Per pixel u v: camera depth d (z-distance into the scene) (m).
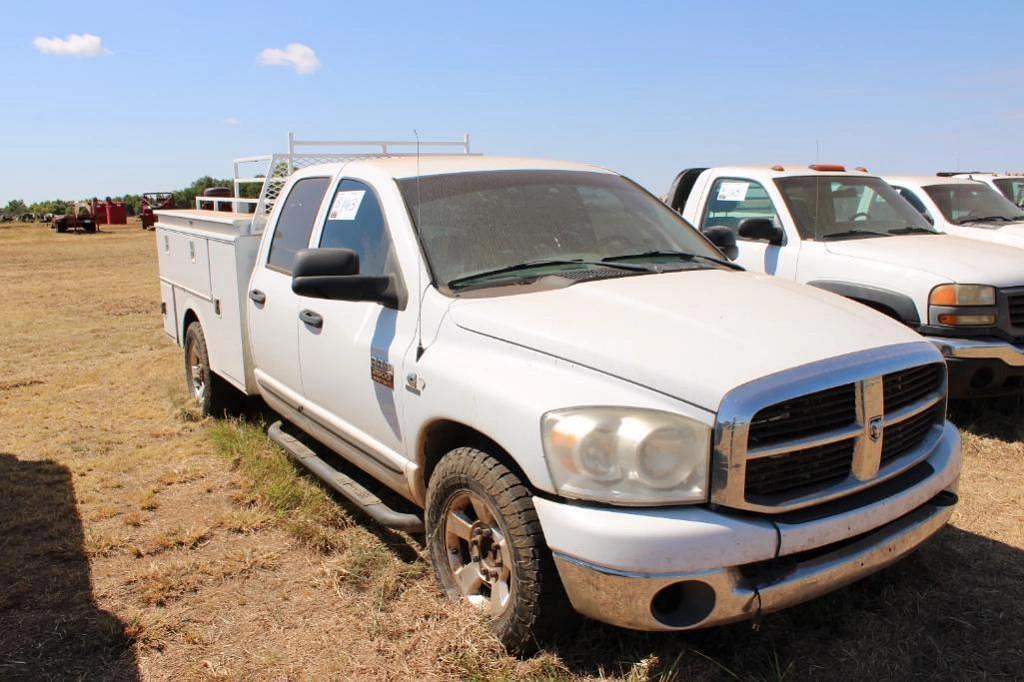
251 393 5.48
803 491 2.76
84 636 3.40
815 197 7.17
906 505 2.96
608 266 3.75
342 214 4.34
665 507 2.67
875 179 7.68
